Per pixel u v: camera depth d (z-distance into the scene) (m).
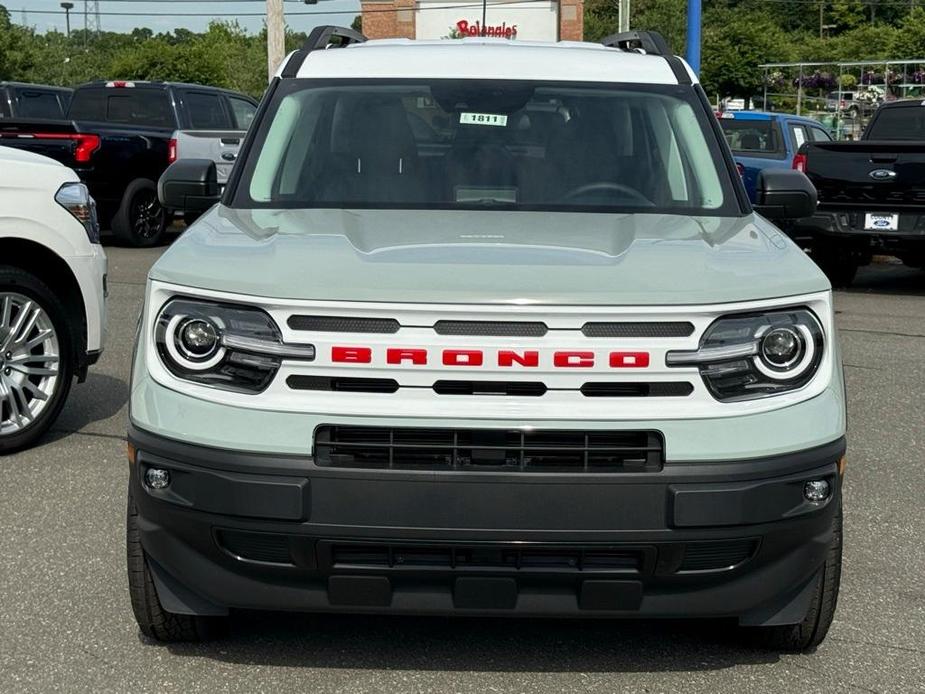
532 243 3.80
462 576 3.34
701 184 4.57
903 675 3.83
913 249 12.23
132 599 3.82
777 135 16.44
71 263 6.33
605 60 5.16
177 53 64.62
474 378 3.29
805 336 3.43
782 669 3.86
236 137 17.03
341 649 3.95
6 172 6.12
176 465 3.38
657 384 3.32
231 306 3.38
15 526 5.17
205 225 4.10
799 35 81.06
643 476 3.28
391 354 3.29
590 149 4.69
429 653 3.93
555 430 3.28
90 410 7.27
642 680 3.76
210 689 3.67
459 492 3.26
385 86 4.91
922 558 4.95
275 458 3.30
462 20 45.41
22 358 6.21
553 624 4.16
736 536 3.33
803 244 12.83
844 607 4.41
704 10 83.19
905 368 8.88
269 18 22.62
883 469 6.28
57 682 3.72
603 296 3.31
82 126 15.19
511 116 4.79
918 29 59.72
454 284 3.33
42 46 69.00
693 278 3.44
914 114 13.98
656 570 3.34
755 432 3.33
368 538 3.29
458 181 4.55
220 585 3.44
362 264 3.48
